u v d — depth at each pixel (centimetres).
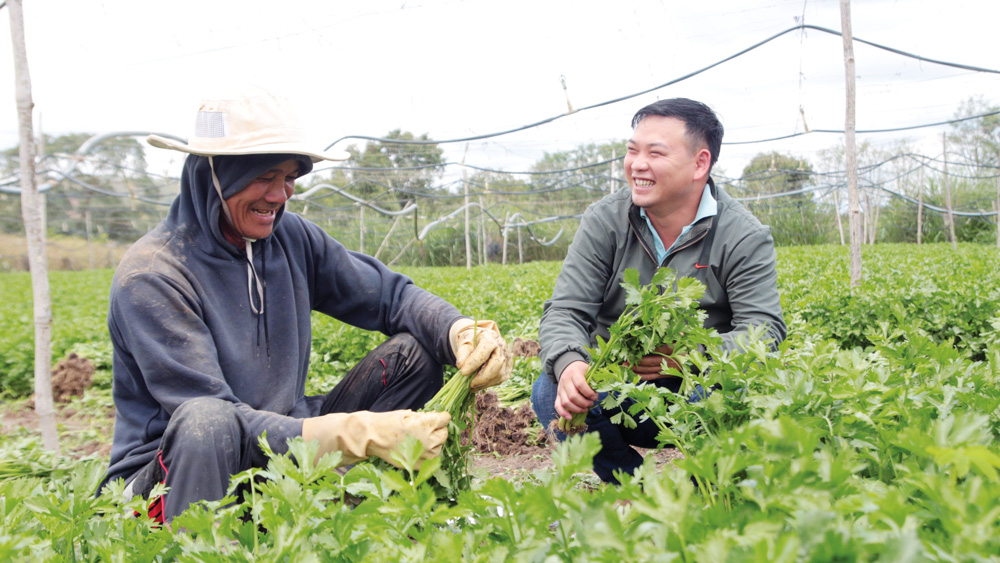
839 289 744
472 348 258
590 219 304
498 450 455
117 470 248
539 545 124
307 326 297
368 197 2778
